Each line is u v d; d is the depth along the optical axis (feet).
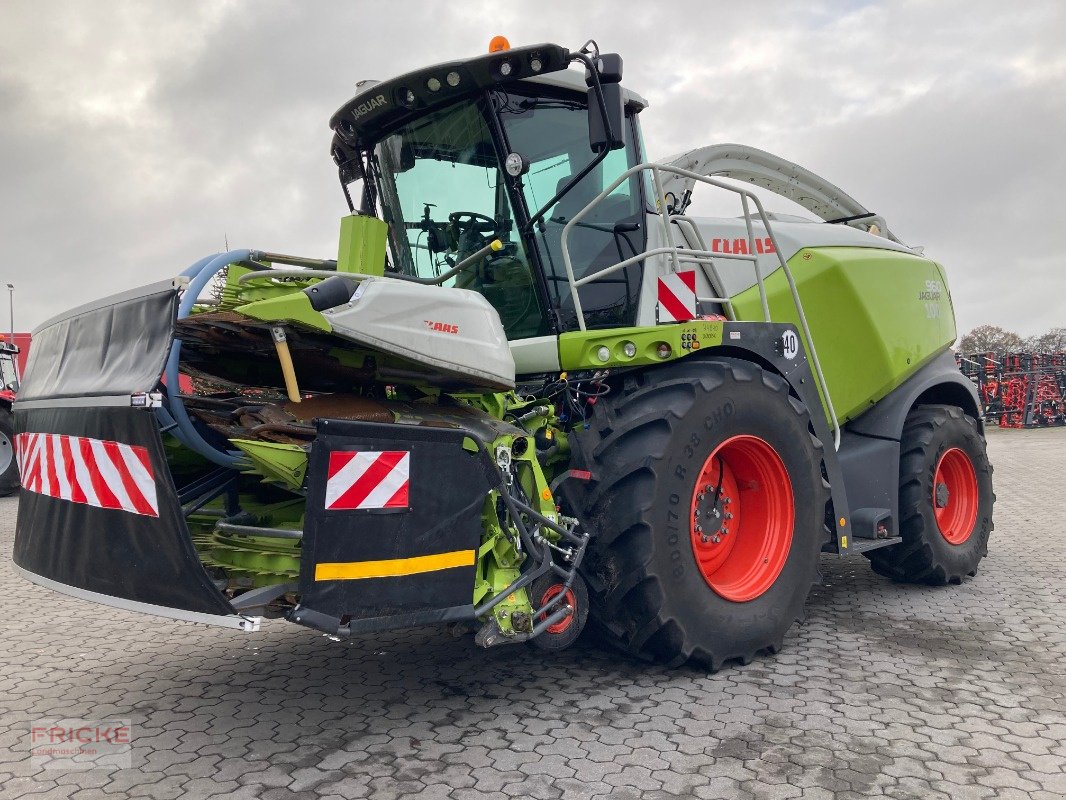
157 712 10.57
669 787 8.30
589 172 12.18
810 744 9.29
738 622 11.84
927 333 18.06
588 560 11.32
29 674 12.20
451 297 10.54
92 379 9.33
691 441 11.36
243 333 9.55
